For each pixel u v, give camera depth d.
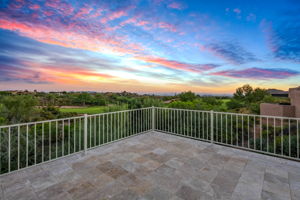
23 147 4.50
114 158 2.97
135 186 2.05
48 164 2.69
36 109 9.11
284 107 11.26
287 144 5.31
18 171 2.42
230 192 1.90
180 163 2.76
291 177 2.25
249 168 2.55
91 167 2.60
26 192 1.90
